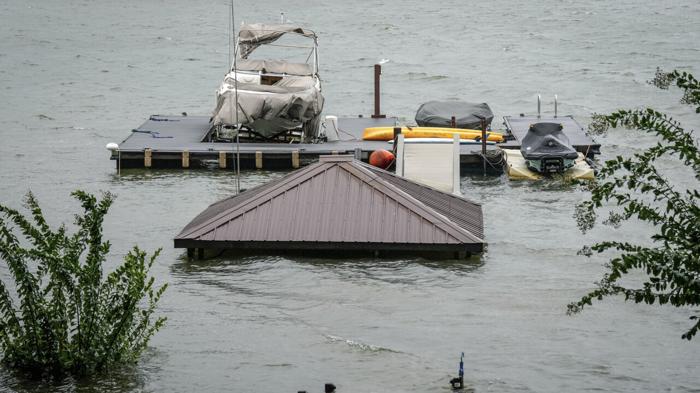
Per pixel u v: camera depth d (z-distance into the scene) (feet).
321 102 366.43
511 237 258.16
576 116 481.46
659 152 127.34
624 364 173.17
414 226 231.71
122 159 344.28
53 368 162.50
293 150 346.74
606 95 537.24
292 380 166.20
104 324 163.53
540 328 190.49
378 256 232.12
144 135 375.04
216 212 244.83
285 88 372.58
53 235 163.63
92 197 164.25
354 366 172.24
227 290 212.84
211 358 174.81
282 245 228.63
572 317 196.03
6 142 406.00
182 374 167.22
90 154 380.99
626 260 119.03
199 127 393.50
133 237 260.62
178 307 201.98
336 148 352.69
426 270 224.94
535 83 585.63
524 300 207.10
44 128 441.68
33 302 160.25
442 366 172.04
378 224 232.12
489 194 310.04
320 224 231.91
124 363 168.45
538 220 277.03
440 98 545.03
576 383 165.37
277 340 184.03
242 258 231.91
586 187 130.82
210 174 339.77
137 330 171.73
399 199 237.45
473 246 228.02
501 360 174.81
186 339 183.62
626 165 129.18
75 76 622.95
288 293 210.59
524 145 332.39
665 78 126.00
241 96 359.87
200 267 227.61
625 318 195.31
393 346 181.78
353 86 588.91
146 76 628.69
